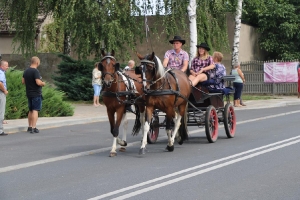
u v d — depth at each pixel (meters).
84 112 23.30
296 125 17.44
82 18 27.38
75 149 13.38
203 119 14.28
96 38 27.08
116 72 11.95
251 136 15.03
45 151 13.09
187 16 30.25
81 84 28.92
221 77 14.60
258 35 38.16
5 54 36.22
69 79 29.66
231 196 8.07
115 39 27.05
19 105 20.44
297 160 10.88
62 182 9.33
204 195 8.14
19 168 10.78
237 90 26.20
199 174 9.69
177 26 29.38
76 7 27.30
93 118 20.66
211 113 13.98
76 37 27.98
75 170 10.45
